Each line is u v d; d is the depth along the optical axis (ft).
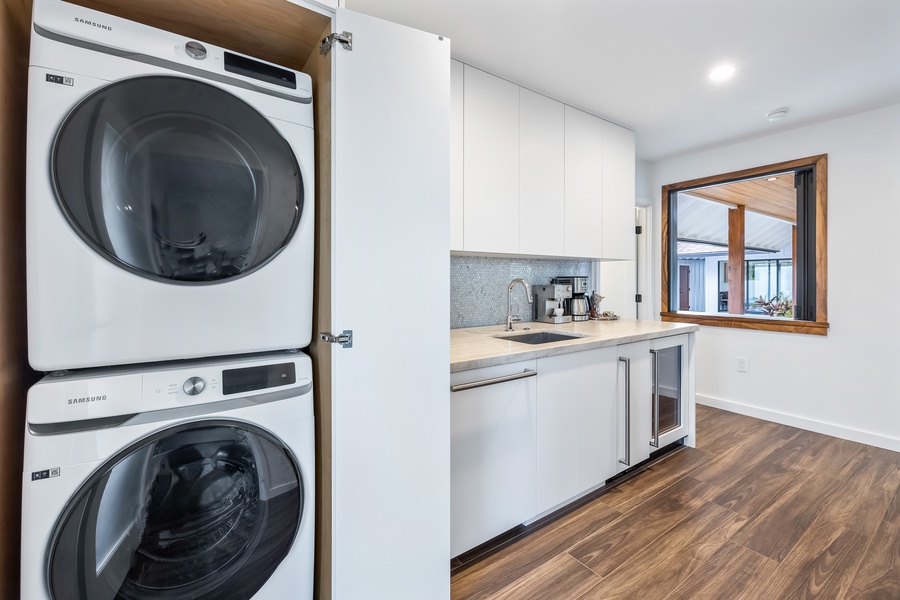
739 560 5.20
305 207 3.41
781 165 10.22
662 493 6.94
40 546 2.39
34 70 2.37
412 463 3.71
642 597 4.60
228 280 3.03
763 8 5.44
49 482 2.41
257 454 3.14
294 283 3.35
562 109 8.14
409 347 3.67
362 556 3.46
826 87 7.75
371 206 3.44
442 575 3.91
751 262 12.87
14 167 2.77
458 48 6.30
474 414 5.14
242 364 3.09
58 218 2.44
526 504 5.75
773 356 10.57
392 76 3.54
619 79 7.34
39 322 2.41
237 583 3.07
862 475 7.51
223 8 3.22
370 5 5.31
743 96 8.09
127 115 2.63
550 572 5.03
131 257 2.66
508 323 8.16
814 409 9.84
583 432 6.59
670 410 8.77
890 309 8.72
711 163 11.60
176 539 2.85
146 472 2.71
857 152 9.06
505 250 7.14
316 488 3.76
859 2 5.32
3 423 2.58
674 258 12.82
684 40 6.17
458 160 6.50
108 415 2.57
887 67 7.02
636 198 12.51
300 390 3.36
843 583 4.76
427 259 3.76
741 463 8.14
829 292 9.55
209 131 2.93
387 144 3.52
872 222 8.91
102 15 2.56
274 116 3.23
